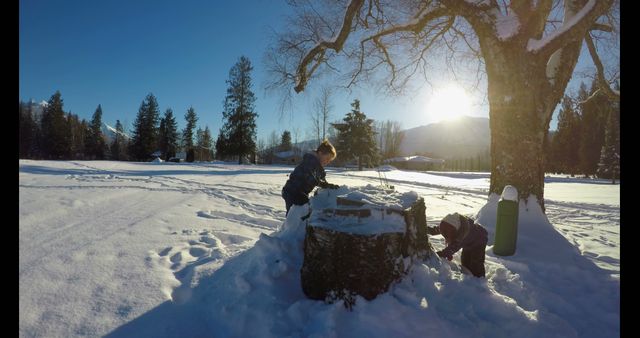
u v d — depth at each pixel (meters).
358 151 48.38
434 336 2.80
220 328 2.89
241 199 10.33
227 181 16.16
